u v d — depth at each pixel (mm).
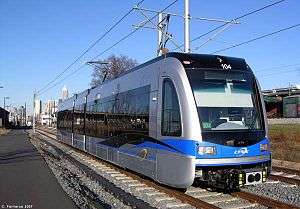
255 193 11945
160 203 10766
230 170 10727
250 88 11773
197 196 11359
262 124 11586
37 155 24875
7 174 15891
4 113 117438
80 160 22719
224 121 11062
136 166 14195
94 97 22594
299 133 34938
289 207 9562
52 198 11141
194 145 10617
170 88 11727
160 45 24500
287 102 67062
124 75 16578
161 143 12031
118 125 16688
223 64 11773
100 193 12453
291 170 15914
